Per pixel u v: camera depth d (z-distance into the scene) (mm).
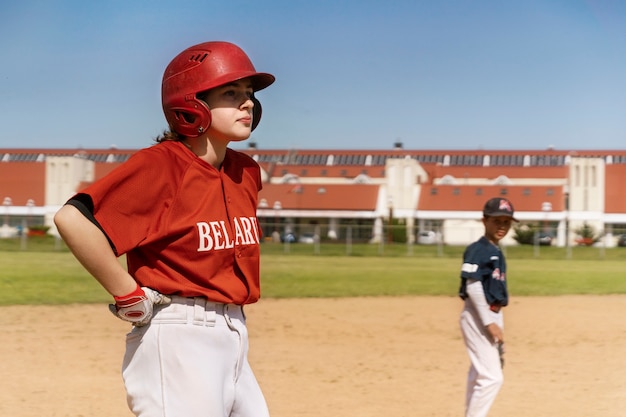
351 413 6211
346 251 39719
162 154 2818
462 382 7453
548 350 9430
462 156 71375
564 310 13750
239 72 2900
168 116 2953
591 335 10695
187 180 2846
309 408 6355
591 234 50219
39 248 36938
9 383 7184
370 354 9000
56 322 11352
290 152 72438
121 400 6578
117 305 2764
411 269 26203
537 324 11828
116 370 7844
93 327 10875
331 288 18203
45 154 72750
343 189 59156
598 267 28219
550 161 70125
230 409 2939
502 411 6301
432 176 64438
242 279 2992
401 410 6320
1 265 23906
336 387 7176
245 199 3064
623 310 13797
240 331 2965
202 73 2869
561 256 37094
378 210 57812
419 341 10023
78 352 8852
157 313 2838
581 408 6430
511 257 36406
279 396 6777
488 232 5242
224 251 2896
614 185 57406
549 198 56406
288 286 18672
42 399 6578
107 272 2691
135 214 2740
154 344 2811
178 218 2814
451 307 14133
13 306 13352
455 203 57438
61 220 2625
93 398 6637
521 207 56000
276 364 8312
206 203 2871
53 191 56094
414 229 53125
